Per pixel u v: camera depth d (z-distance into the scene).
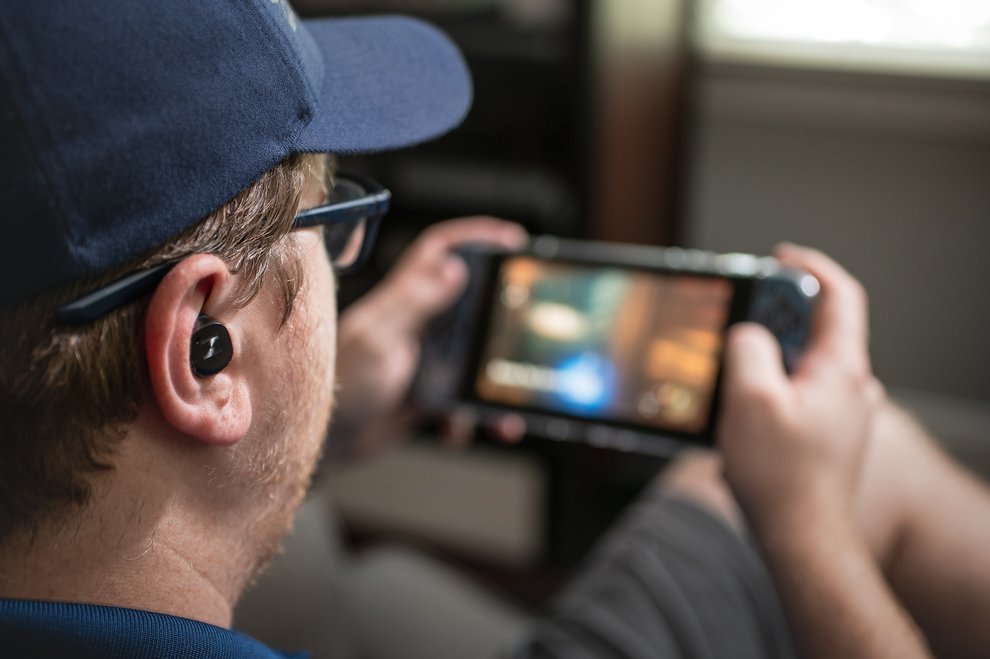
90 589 0.40
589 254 0.91
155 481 0.40
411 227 1.40
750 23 1.42
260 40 0.39
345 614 0.87
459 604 0.94
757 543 0.63
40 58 0.33
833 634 0.58
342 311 1.07
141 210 0.36
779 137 1.50
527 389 0.91
